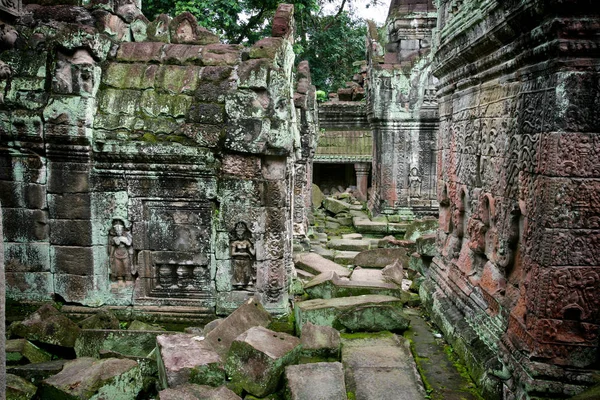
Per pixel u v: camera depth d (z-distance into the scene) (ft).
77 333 18.75
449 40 21.54
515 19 14.46
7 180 21.99
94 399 15.12
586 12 12.46
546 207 13.37
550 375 13.39
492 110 17.90
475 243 19.16
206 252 22.24
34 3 22.89
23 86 21.21
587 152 13.00
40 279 22.48
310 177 48.32
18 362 17.30
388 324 21.61
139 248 22.34
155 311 22.39
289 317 22.52
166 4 44.93
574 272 13.34
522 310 14.79
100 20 22.48
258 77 21.15
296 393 15.21
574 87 12.86
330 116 61.67
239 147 21.34
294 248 36.35
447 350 19.94
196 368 15.57
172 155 21.39
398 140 46.06
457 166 22.38
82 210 21.95
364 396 15.71
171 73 22.44
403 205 46.68
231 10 47.16
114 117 21.62
